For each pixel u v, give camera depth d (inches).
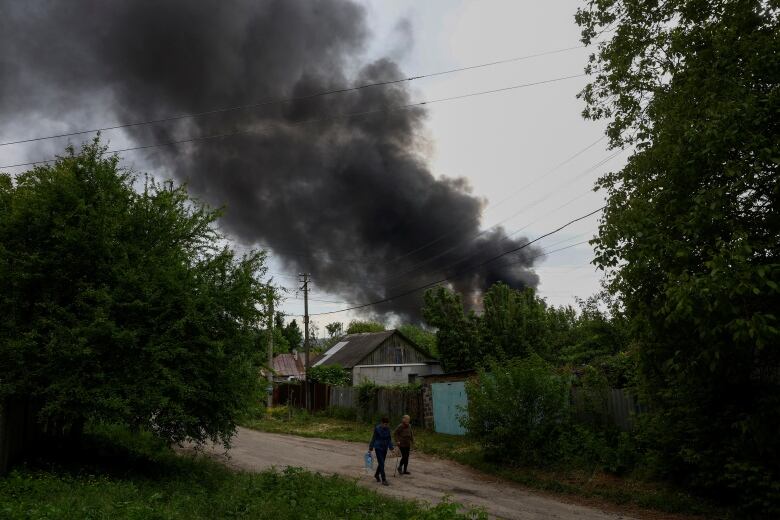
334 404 1327.5
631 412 515.8
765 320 299.6
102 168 480.7
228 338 506.9
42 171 467.2
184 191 547.2
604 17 461.4
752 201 344.8
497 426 614.2
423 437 887.1
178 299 467.5
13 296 426.3
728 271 301.6
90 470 442.9
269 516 329.7
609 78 454.3
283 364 2310.5
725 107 329.4
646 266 383.9
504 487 524.4
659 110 409.4
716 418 413.7
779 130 322.0
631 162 428.1
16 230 442.9
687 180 363.9
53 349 406.0
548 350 1296.8
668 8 415.5
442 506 308.0
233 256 538.3
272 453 747.4
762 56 331.6
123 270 450.9
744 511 383.2
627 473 510.3
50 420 469.1
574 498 474.3
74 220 454.6
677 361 411.2
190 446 773.3
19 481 344.8
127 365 438.0
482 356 1258.0
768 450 369.4
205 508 343.3
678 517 402.6
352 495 388.8
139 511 292.4
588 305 1144.2
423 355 1791.3
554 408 599.8
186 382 467.5
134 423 440.1
